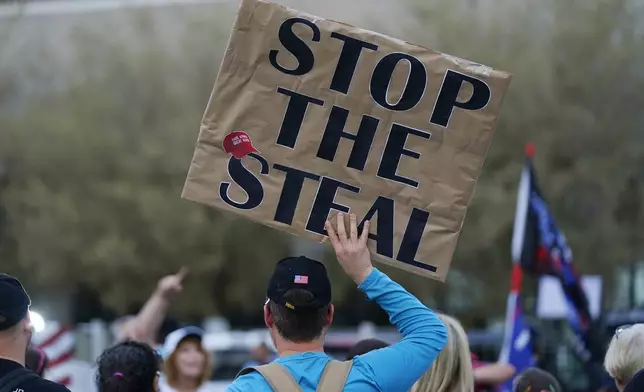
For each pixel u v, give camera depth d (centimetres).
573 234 2889
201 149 457
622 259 2886
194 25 3362
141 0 3475
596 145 2936
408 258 456
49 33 3509
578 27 2955
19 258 3259
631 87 2962
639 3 3020
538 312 1045
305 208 457
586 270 2911
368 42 459
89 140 3234
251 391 391
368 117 459
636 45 2948
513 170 2869
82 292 3569
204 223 3153
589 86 2938
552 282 1043
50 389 428
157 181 3228
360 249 442
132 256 3120
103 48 3359
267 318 418
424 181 459
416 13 3105
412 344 413
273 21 458
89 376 1431
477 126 458
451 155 459
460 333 509
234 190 457
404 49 459
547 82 2902
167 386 813
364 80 460
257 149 458
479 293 3091
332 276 3189
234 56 459
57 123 3281
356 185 458
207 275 3203
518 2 3058
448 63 459
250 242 3250
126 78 3306
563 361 1372
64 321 3475
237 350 2123
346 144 459
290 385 391
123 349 556
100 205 3184
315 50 459
